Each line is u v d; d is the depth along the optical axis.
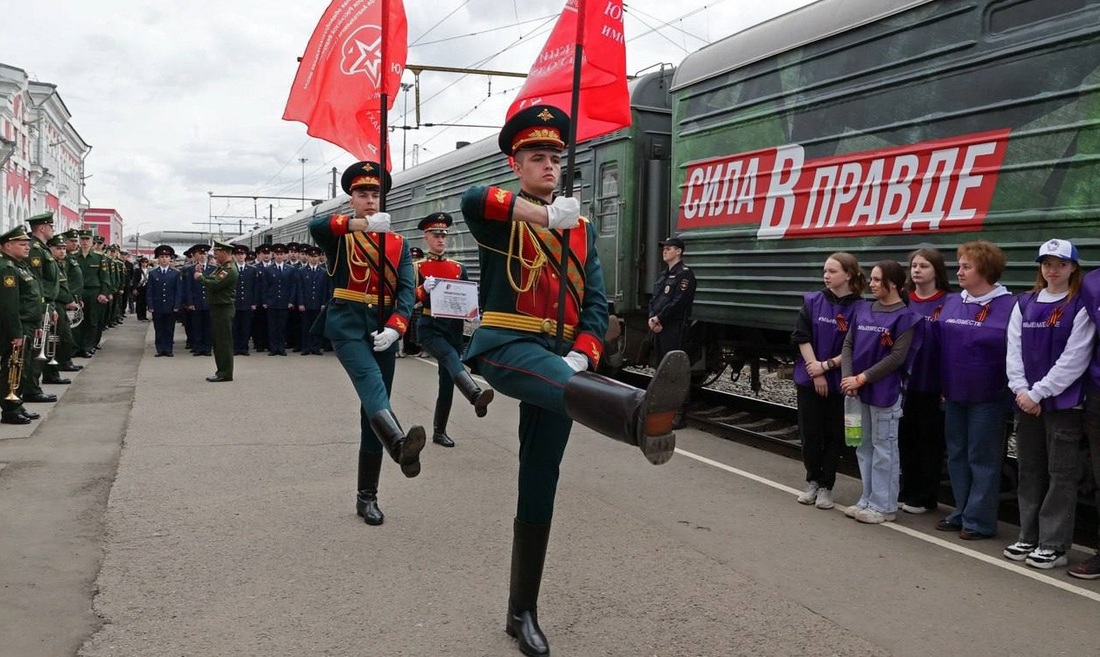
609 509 4.99
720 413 8.23
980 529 4.58
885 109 5.73
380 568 3.94
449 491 5.27
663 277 7.29
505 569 3.95
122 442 6.46
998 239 4.96
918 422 5.11
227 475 5.54
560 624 3.38
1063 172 4.62
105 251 17.12
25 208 29.27
